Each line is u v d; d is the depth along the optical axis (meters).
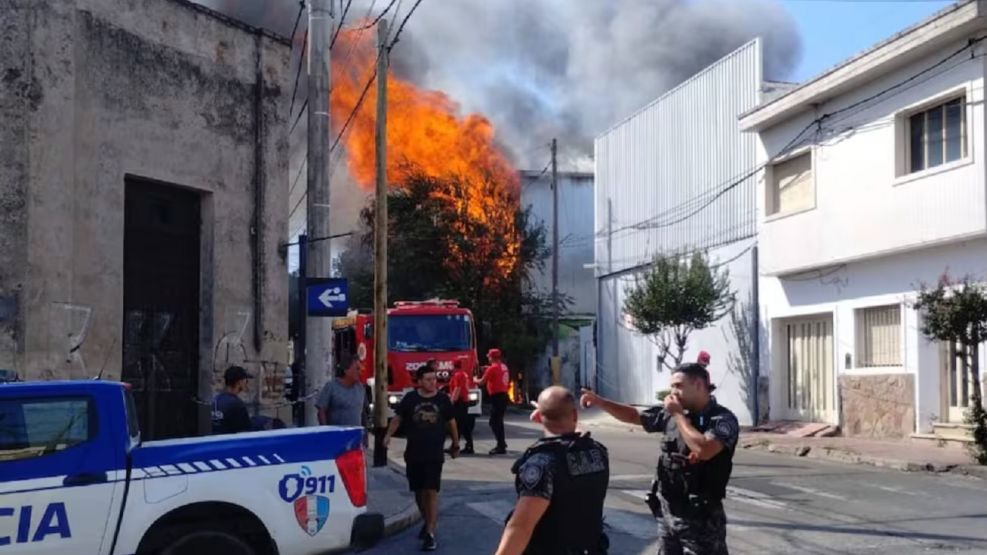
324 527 7.15
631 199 32.16
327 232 13.95
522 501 4.50
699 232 28.03
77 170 11.39
